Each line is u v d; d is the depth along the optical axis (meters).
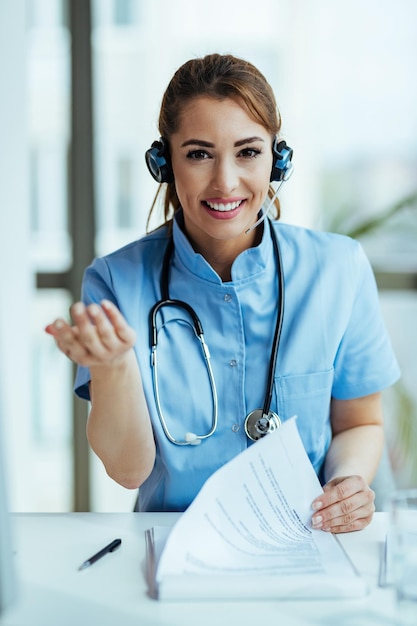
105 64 2.46
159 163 1.24
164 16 2.44
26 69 2.25
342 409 1.38
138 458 1.18
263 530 1.00
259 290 1.27
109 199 2.50
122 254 1.33
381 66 2.46
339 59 2.46
